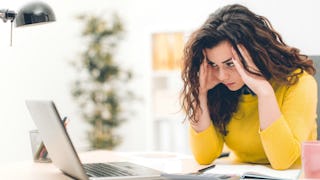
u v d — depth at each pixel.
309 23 2.10
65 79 3.69
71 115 3.75
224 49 1.49
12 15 1.68
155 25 3.86
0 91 3.12
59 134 1.11
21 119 3.27
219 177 1.14
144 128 4.11
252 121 1.63
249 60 1.49
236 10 1.54
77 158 1.09
